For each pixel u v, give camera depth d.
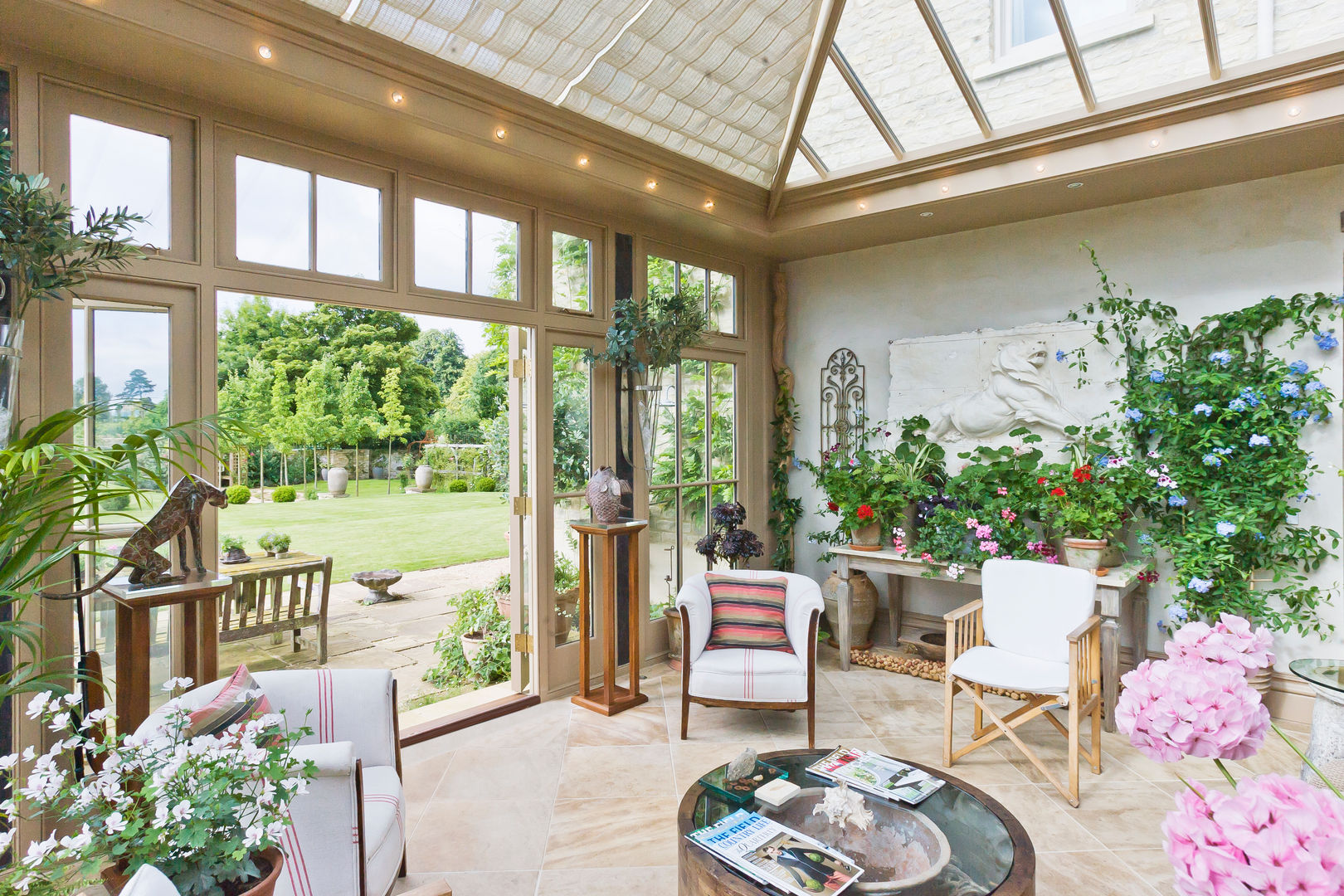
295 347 12.09
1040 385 4.41
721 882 1.73
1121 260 4.27
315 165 3.20
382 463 13.12
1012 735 3.12
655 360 4.41
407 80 3.02
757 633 3.69
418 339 13.55
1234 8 3.15
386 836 1.98
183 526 2.52
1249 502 3.76
